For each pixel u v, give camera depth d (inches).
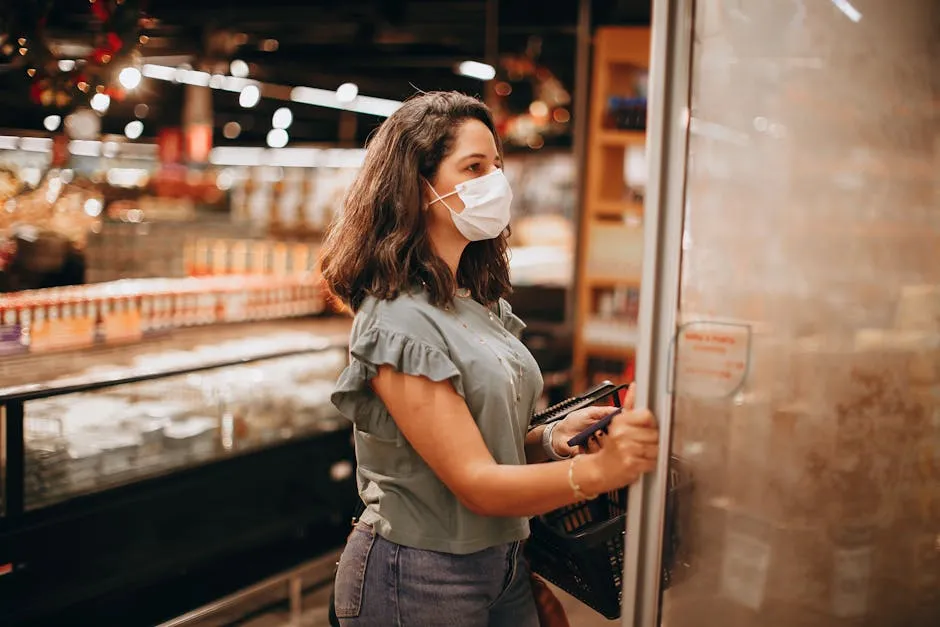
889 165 65.2
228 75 213.9
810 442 65.3
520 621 78.4
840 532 66.9
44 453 118.8
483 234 72.1
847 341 65.2
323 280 76.2
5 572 117.0
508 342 76.2
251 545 145.2
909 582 69.1
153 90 209.2
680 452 61.8
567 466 61.9
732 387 62.7
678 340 60.7
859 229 64.7
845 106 63.8
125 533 131.9
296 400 157.5
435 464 66.0
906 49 65.1
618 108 212.1
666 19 58.9
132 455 129.6
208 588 138.9
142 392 138.3
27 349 133.0
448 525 70.6
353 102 266.1
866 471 66.8
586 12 207.5
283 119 241.9
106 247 168.6
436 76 274.7
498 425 69.6
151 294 154.3
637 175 218.2
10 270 146.4
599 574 77.9
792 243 63.3
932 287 67.0
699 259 61.1
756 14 61.6
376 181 71.1
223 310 168.2
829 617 67.5
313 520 156.8
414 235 70.4
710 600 64.2
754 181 62.2
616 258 212.2
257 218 262.2
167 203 220.7
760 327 63.2
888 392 66.6
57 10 140.2
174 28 207.5
